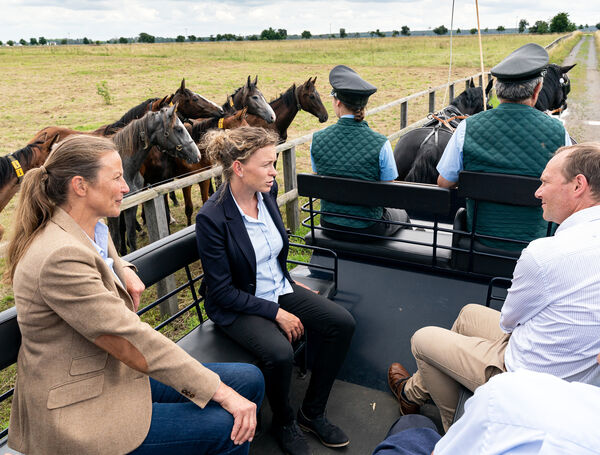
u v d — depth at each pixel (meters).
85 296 1.25
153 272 1.93
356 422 2.23
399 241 2.55
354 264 2.69
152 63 31.36
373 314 2.59
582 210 1.38
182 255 2.06
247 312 1.97
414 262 2.56
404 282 2.57
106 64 30.80
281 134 7.93
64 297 1.24
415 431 1.31
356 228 2.65
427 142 4.30
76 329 1.27
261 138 1.89
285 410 1.97
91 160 1.32
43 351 1.28
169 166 5.79
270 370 1.88
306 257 4.62
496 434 0.59
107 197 1.37
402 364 2.49
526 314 1.45
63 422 1.27
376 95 16.14
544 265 1.34
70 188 1.33
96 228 1.53
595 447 0.54
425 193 2.30
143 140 4.84
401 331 2.54
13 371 3.42
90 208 1.38
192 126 6.07
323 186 2.57
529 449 0.56
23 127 12.27
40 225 1.34
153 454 1.39
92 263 1.31
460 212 2.53
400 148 4.71
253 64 30.36
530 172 2.17
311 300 2.10
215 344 2.04
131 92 18.47
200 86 19.52
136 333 1.31
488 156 2.23
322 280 2.62
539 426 0.56
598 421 0.56
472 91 5.42
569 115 11.73
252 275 2.03
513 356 1.52
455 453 0.66
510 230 2.29
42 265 1.23
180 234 2.10
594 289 1.28
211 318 2.04
